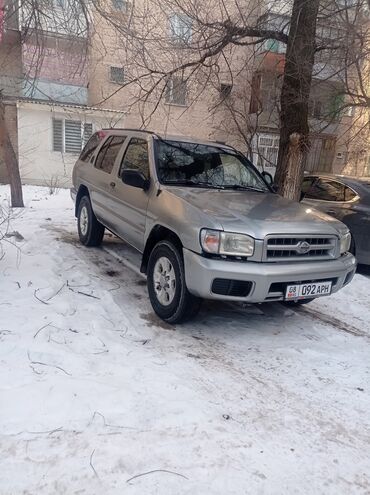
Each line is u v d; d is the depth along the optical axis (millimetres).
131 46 6340
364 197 6777
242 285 3564
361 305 5316
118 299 4578
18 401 2525
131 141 5488
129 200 4898
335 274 3945
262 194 4781
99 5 5184
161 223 4121
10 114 17094
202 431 2514
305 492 2156
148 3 6449
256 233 3533
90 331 3611
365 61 7176
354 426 2787
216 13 6715
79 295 4395
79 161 7145
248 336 4035
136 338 3701
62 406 2541
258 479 2195
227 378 3209
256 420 2723
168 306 4004
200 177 4805
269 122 10852
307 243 3795
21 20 4980
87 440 2312
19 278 4625
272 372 3389
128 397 2715
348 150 15484
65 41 5488
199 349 3652
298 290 3736
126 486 2039
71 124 17688
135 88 8305
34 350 3123
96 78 14461
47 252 5859
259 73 8516
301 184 7078
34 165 17781
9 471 2051
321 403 3020
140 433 2424
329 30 6652
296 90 6723
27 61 5680
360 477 2316
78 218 6871
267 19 6762
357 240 6668
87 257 6016
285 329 4301
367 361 3744
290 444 2525
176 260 3879
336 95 7988
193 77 7207
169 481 2098
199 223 3615
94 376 2938
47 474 2059
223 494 2062
